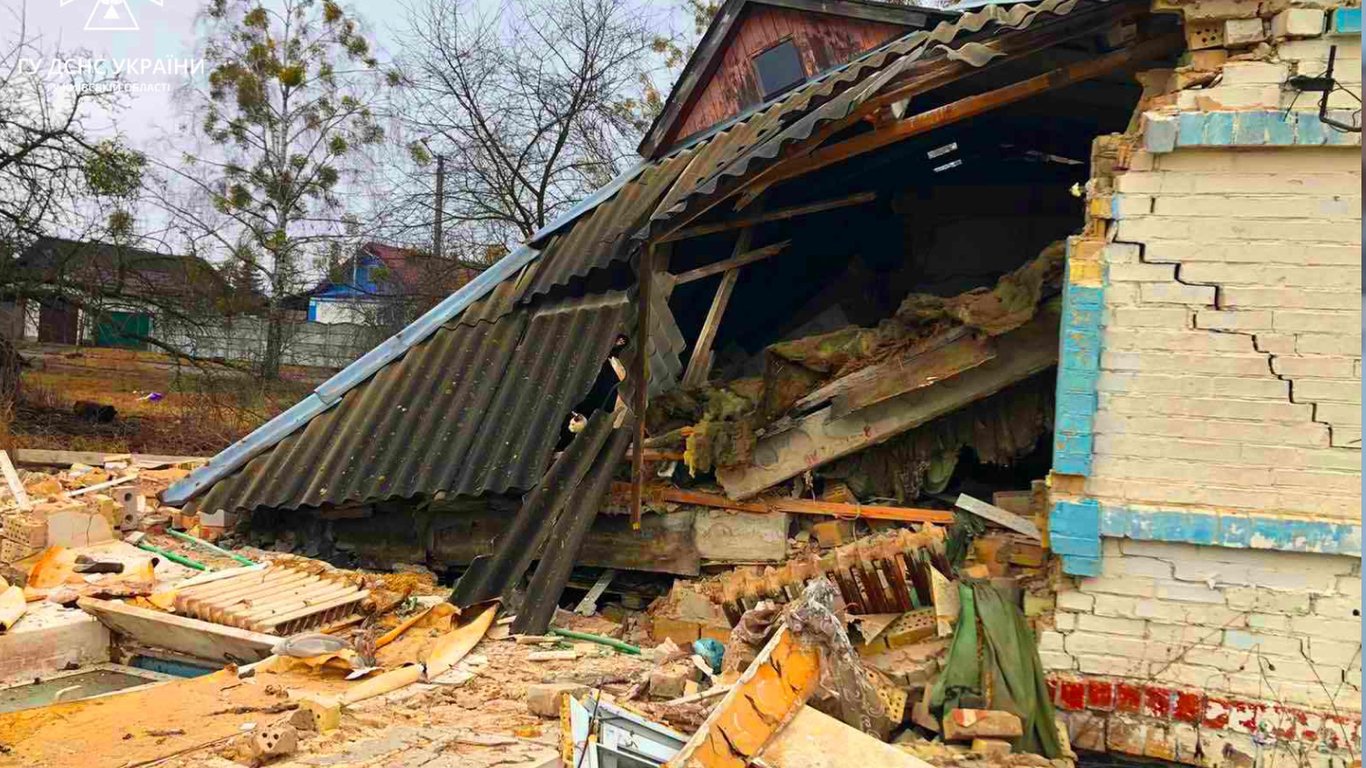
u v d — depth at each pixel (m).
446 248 23.84
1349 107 4.97
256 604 6.57
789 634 4.16
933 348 6.77
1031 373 6.70
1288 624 5.08
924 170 10.27
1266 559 5.12
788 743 3.84
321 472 8.08
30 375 20.52
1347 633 5.00
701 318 9.82
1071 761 4.89
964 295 6.75
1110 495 5.33
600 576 7.85
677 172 9.42
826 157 7.03
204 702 5.25
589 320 8.45
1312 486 5.08
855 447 7.12
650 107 23.88
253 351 24.72
